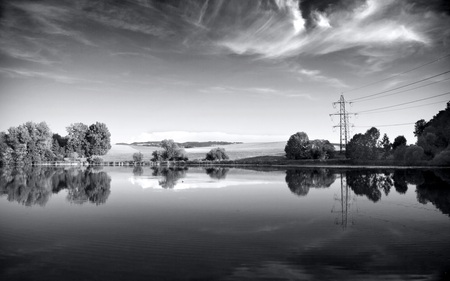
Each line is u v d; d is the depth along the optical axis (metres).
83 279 8.10
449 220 15.39
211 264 9.17
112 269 8.77
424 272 8.59
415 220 15.38
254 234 12.66
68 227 14.04
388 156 88.88
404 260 9.52
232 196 24.67
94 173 59.94
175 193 26.86
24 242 11.57
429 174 43.91
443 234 12.67
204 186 32.97
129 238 12.09
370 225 14.29
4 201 22.66
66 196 25.30
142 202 21.70
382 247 10.83
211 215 16.86
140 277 8.21
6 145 111.25
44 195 26.02
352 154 82.69
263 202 21.39
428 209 18.41
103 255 10.01
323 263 9.27
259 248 10.70
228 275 8.35
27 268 8.88
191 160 135.38
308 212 17.67
